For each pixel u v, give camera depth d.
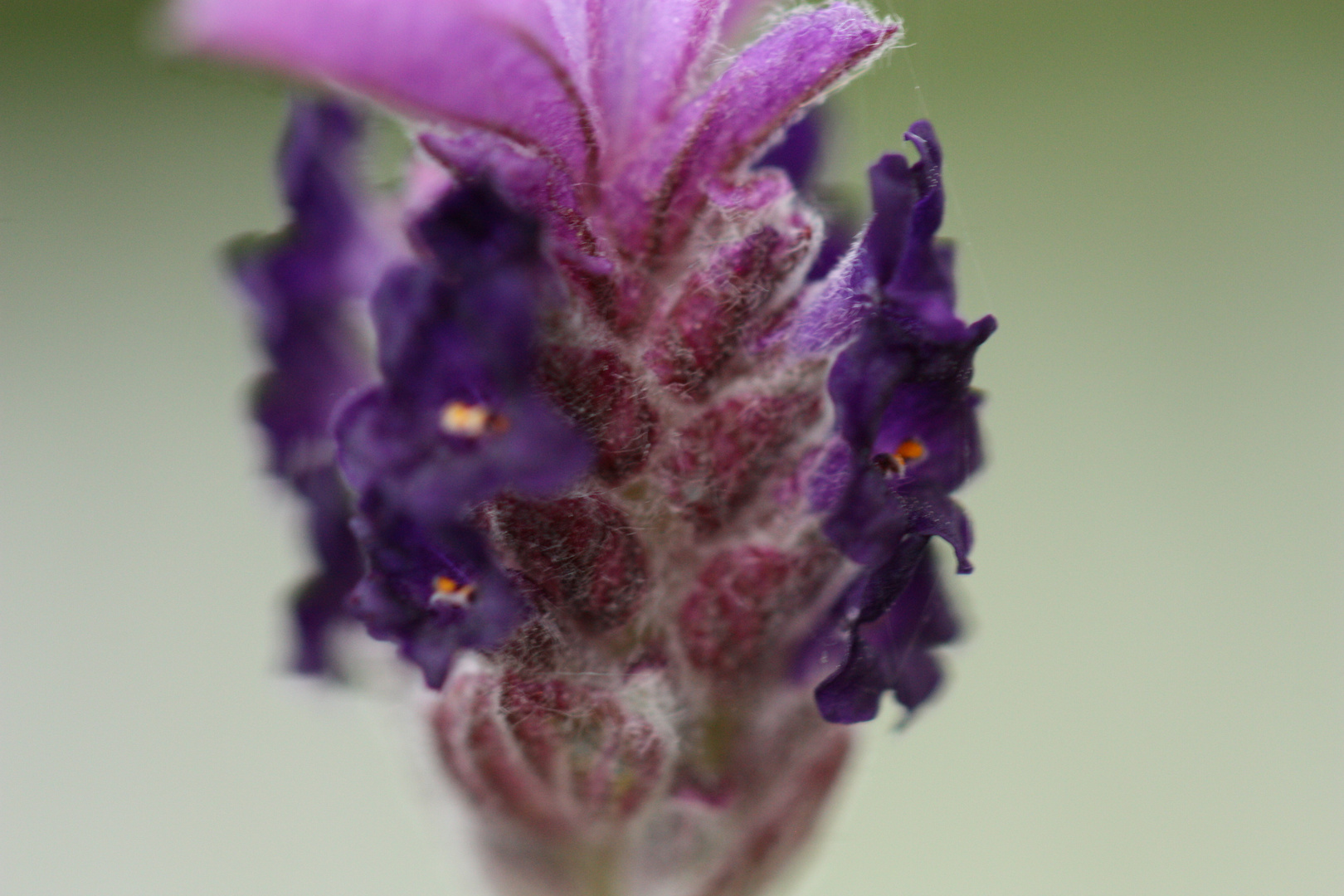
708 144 0.10
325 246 0.10
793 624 0.10
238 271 0.10
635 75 0.10
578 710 0.10
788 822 0.10
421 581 0.09
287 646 0.10
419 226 0.09
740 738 0.10
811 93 0.10
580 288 0.09
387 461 0.09
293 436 0.10
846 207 0.10
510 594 0.09
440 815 0.10
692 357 0.10
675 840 0.10
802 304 0.10
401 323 0.09
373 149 0.10
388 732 0.10
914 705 0.10
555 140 0.09
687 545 0.10
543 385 0.09
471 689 0.10
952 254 0.10
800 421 0.10
